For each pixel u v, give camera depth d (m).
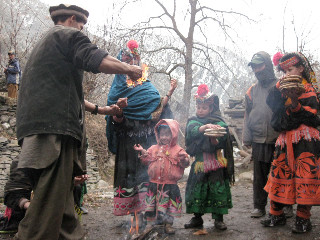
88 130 11.88
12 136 10.54
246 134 4.09
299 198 3.10
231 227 3.59
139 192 3.47
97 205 5.14
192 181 3.52
